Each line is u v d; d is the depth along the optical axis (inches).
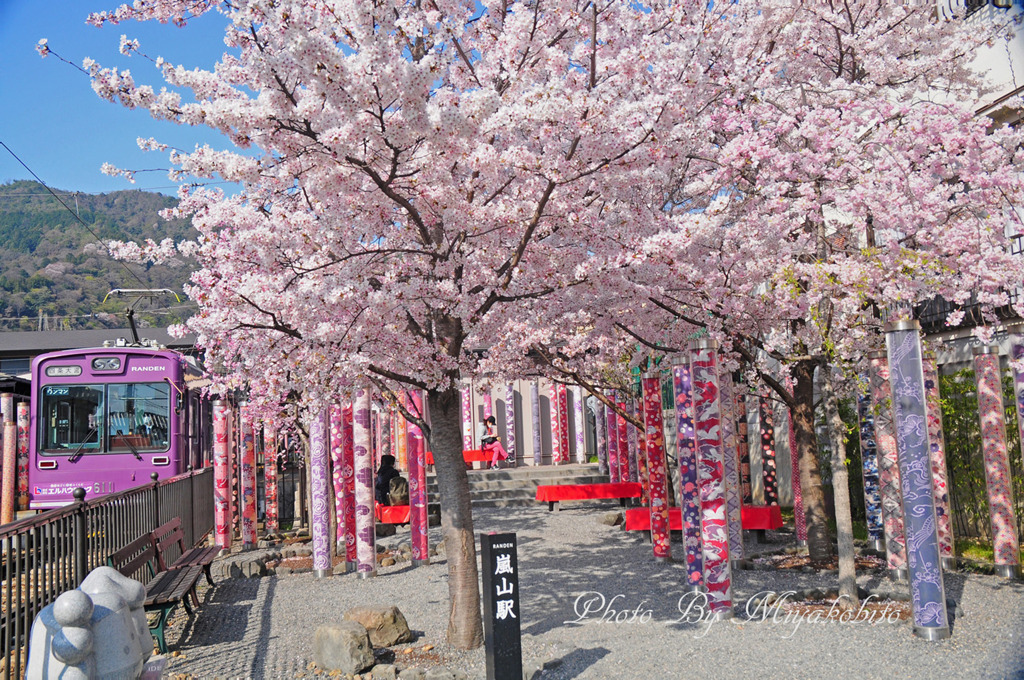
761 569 384.5
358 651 245.6
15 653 187.5
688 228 251.3
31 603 203.8
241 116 209.6
